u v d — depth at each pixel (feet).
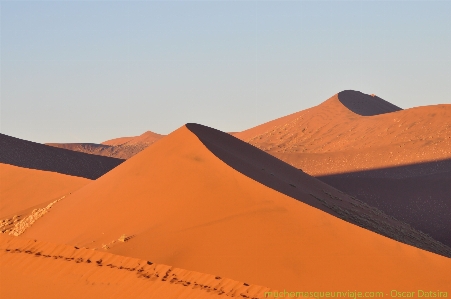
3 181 257.75
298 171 233.76
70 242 139.13
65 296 106.32
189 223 125.29
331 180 377.91
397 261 103.04
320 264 103.40
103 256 116.78
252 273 103.04
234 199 130.21
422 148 526.57
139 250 119.03
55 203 187.32
